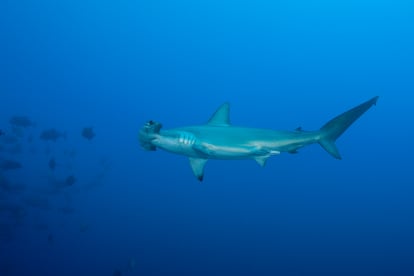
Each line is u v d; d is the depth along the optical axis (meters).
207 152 5.38
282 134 5.83
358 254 29.61
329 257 28.27
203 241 27.89
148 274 21.48
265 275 23.69
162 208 35.16
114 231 27.11
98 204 32.72
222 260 24.92
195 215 34.62
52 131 17.42
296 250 28.95
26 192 18.69
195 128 5.55
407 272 26.62
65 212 25.67
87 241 24.84
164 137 5.28
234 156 5.54
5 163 16.09
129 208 33.19
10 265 19.33
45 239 23.78
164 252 24.73
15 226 19.64
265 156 5.76
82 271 20.62
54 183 17.72
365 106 6.07
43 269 20.02
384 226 39.16
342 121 6.12
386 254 30.27
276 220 37.47
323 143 6.11
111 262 22.30
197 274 22.33
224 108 6.32
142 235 27.14
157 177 51.72
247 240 29.69
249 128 5.77
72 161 41.16
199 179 5.64
